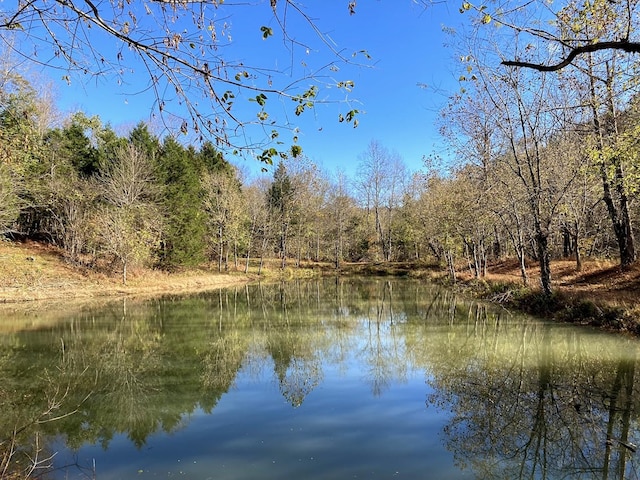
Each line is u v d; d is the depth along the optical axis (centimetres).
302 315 1902
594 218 2475
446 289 2795
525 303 1769
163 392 893
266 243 4509
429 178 2895
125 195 2844
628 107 1375
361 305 2197
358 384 937
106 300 2394
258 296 2650
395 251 5403
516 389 853
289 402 825
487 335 1370
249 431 693
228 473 561
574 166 1622
